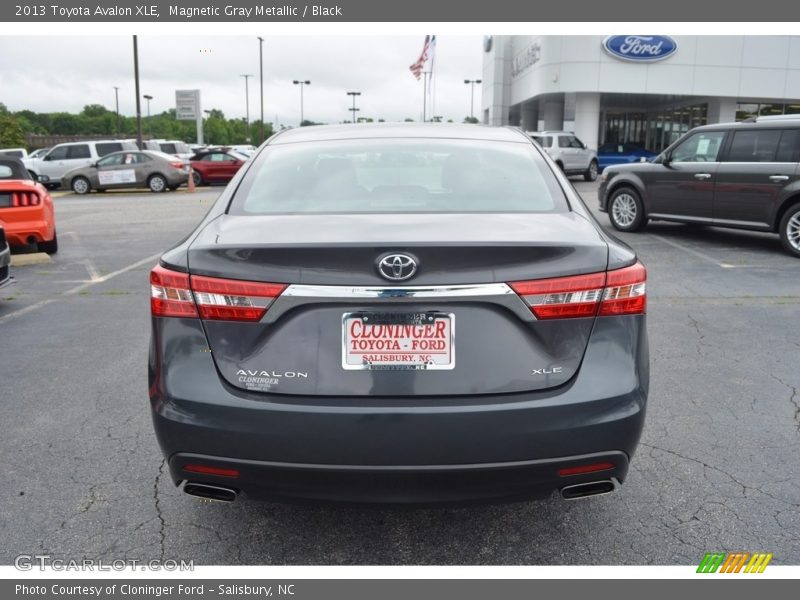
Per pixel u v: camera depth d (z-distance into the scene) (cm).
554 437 223
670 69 3181
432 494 225
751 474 329
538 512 298
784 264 853
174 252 239
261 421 222
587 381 227
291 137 344
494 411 220
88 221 1482
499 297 222
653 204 1071
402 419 219
